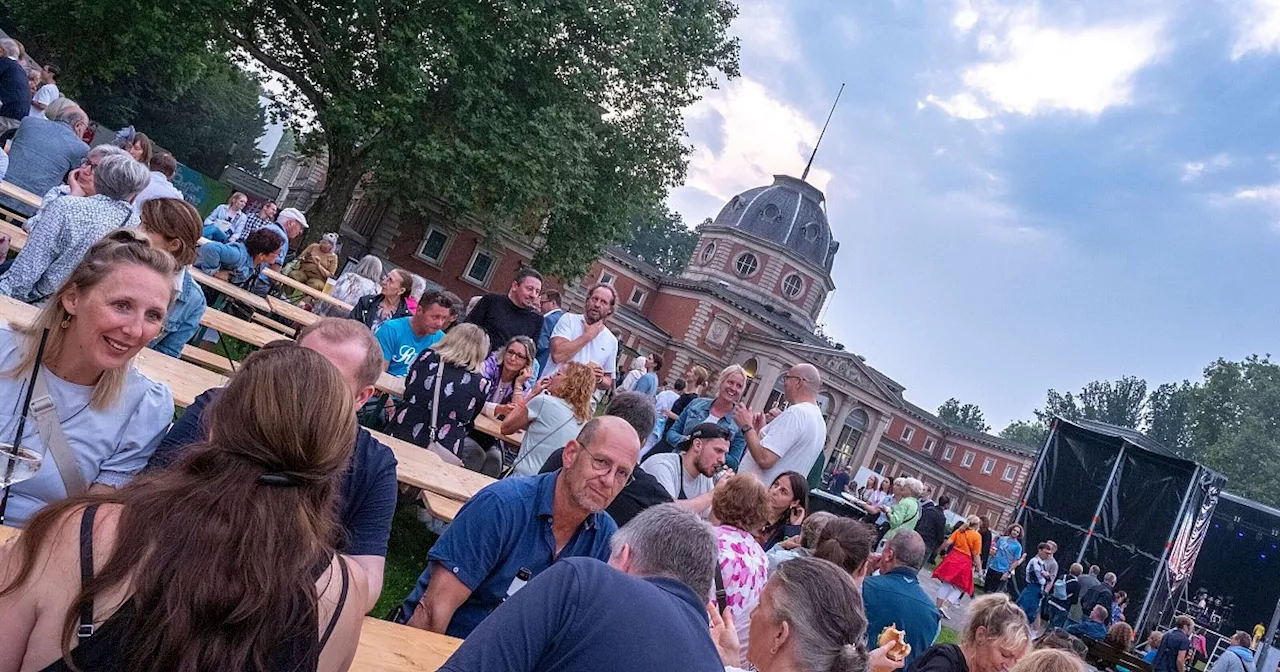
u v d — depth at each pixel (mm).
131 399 2930
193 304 6145
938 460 92500
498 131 29469
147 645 1373
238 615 1419
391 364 8461
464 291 50281
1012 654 4434
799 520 6395
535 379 9484
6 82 10750
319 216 31766
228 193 30562
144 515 1460
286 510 1540
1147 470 19234
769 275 81438
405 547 7074
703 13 34812
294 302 14281
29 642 1431
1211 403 94688
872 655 4008
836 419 74188
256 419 1554
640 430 5574
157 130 57219
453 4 28484
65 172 9984
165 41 28031
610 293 8727
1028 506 20125
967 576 16719
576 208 32688
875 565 8672
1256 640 21406
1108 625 18203
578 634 2104
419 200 33500
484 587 3594
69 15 30281
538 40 29953
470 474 5934
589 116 32875
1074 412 131500
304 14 29516
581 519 3705
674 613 2240
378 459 3150
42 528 1453
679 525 2568
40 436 2719
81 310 2689
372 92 28828
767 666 2852
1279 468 84125
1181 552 19359
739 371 8156
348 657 1712
